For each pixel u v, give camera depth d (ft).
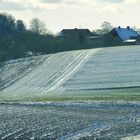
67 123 211.00
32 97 367.25
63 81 430.61
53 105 291.79
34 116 239.91
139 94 317.63
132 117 224.53
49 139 173.27
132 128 191.11
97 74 443.32
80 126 200.95
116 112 245.45
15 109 280.31
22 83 461.78
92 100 299.38
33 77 478.59
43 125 207.21
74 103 290.76
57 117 232.94
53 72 483.92
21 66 540.52
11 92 428.15
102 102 284.00
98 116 232.94
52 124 209.46
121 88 369.30
